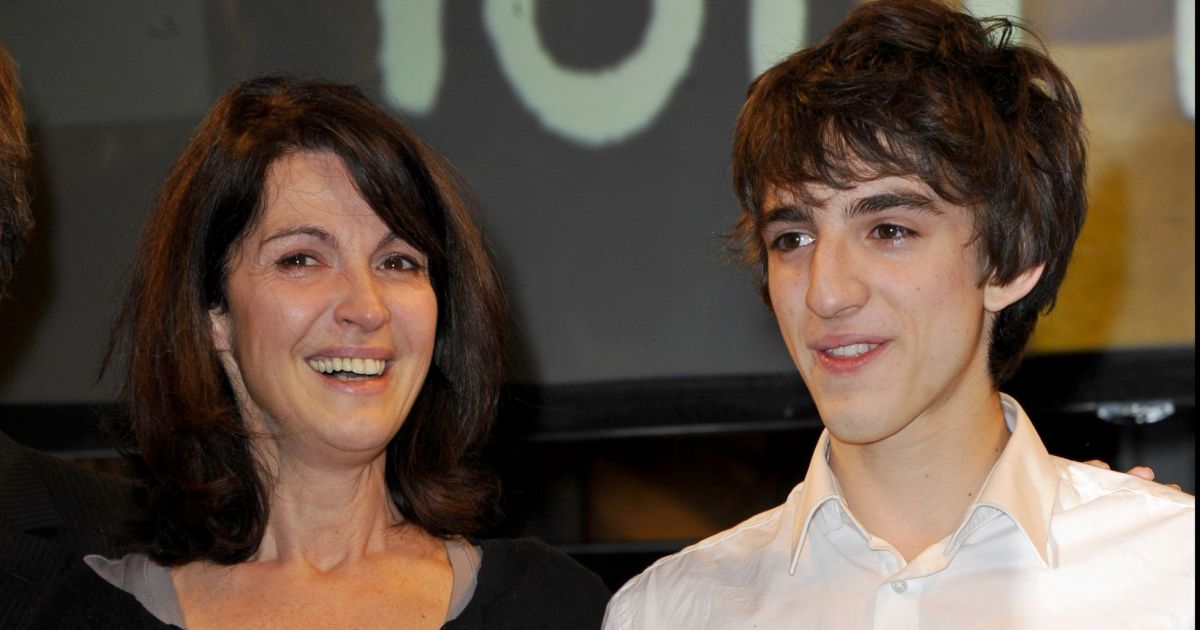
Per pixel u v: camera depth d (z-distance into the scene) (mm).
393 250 2090
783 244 1869
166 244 2082
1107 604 1792
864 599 1880
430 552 2152
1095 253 3373
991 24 1963
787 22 3422
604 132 3500
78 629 1985
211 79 3592
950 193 1768
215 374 2092
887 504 1892
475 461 2303
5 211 2256
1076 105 1952
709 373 3496
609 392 3521
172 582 2053
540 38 3506
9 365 3621
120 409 2213
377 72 3549
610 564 3730
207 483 2066
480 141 3529
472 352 2213
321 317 2004
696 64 3465
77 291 3619
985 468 1878
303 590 2047
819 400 1835
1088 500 1880
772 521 2041
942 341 1792
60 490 2252
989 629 1802
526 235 3529
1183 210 3340
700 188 3480
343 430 2002
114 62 3605
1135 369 3379
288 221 2016
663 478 3762
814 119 1796
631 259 3508
